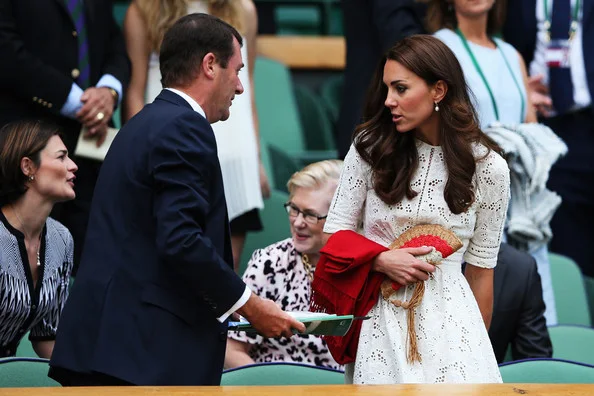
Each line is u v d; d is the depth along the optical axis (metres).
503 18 19.08
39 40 17.25
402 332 12.00
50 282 14.52
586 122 22.28
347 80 19.81
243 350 15.25
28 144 14.12
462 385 10.79
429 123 12.11
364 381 12.02
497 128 18.06
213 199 11.48
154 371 11.08
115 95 17.41
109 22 18.19
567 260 19.81
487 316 12.68
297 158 25.09
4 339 14.37
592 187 22.73
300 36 30.72
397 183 12.05
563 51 21.69
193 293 11.34
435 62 11.90
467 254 12.49
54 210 17.16
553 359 13.95
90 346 11.20
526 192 18.11
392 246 12.21
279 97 27.78
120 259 11.29
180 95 11.77
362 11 19.58
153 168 11.19
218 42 11.79
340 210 12.41
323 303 12.33
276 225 19.83
